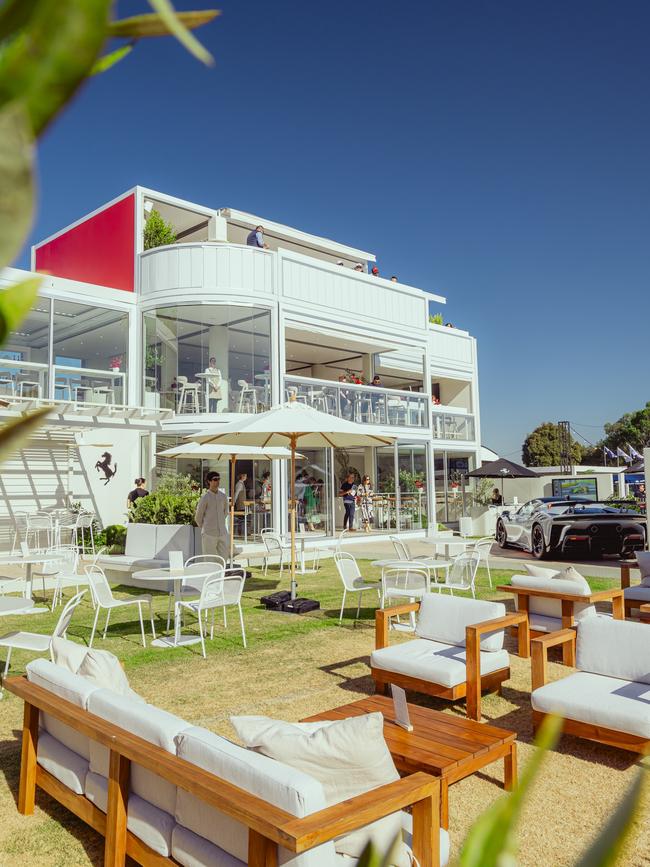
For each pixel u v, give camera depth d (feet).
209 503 36.45
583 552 45.29
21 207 0.88
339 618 30.40
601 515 45.42
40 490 53.21
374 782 9.18
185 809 9.52
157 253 59.57
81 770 11.88
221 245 59.26
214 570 26.50
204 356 58.39
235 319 59.77
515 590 24.56
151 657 23.93
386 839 8.71
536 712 16.38
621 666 17.34
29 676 13.44
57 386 54.54
